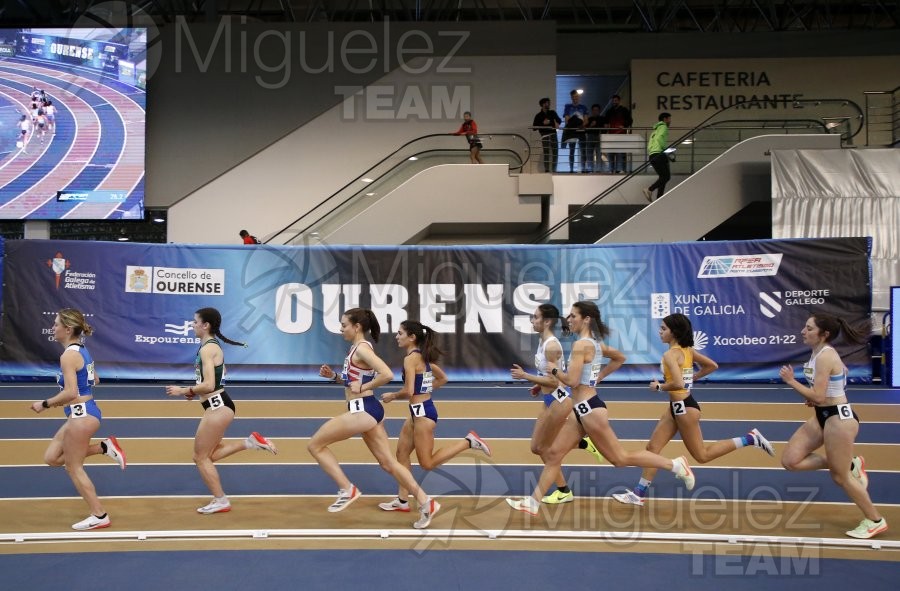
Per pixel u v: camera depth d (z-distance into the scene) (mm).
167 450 9000
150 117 21078
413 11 25656
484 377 15305
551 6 26797
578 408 6207
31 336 15000
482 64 21203
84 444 5961
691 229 17625
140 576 4934
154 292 15234
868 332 14883
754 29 26781
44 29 20109
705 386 14805
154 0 22594
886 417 11258
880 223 17219
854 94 22531
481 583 4852
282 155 21172
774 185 17375
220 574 4980
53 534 5754
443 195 18312
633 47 22812
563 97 25578
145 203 20906
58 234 20812
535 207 18344
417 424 6508
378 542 5691
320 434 6141
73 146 20094
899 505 6711
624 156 19219
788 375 6023
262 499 6891
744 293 15148
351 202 18359
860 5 27344
